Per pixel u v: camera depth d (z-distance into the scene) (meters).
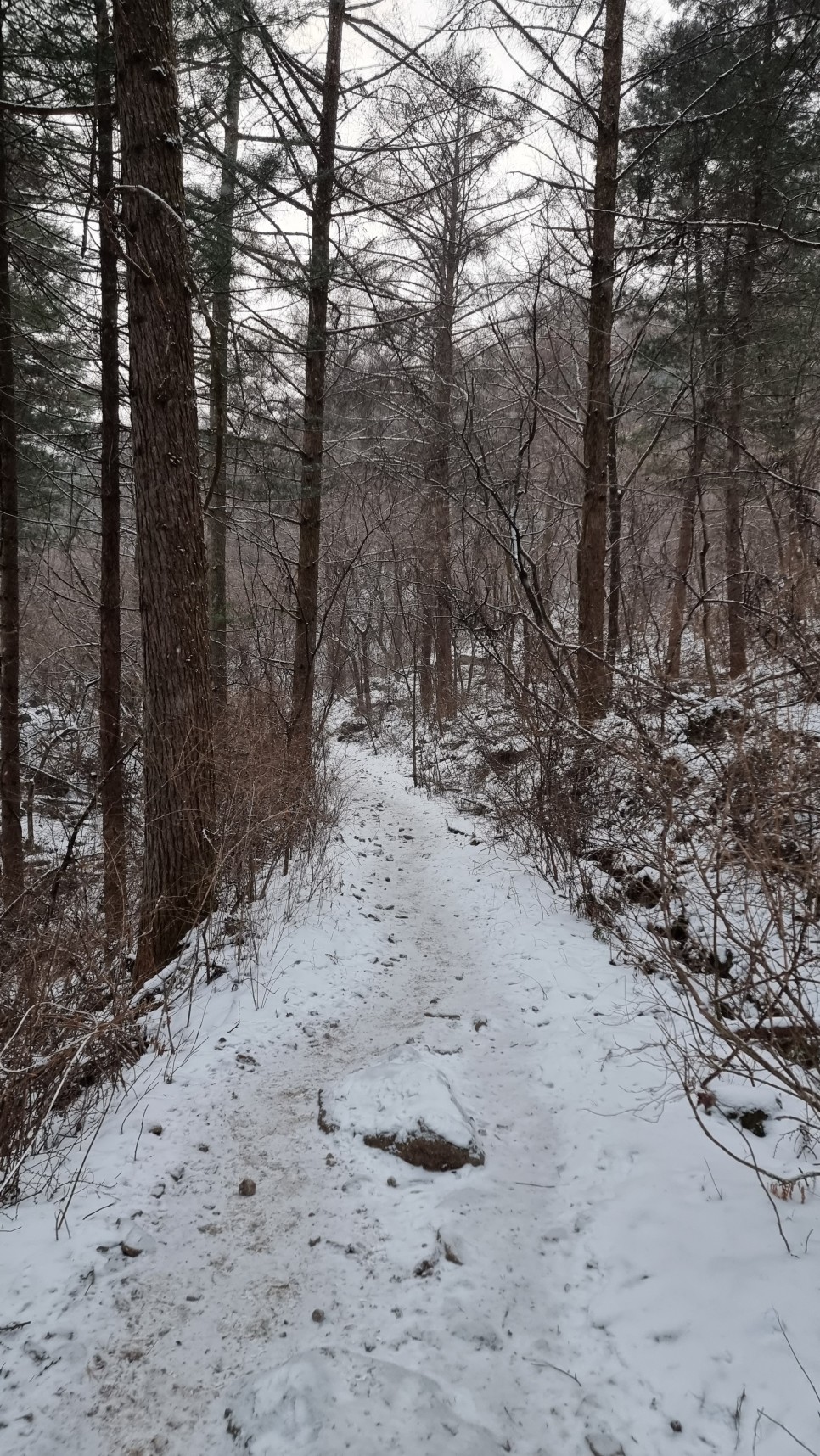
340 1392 2.16
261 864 7.01
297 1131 3.59
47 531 11.35
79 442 8.79
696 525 14.31
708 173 11.09
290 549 16.56
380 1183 3.20
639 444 14.41
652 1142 3.34
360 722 23.45
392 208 10.44
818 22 7.69
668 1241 2.71
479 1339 2.40
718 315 11.73
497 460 14.34
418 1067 3.81
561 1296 2.60
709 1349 2.27
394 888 7.91
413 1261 2.75
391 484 16.89
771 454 10.94
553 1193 3.16
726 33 8.20
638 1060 4.02
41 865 9.17
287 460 9.93
